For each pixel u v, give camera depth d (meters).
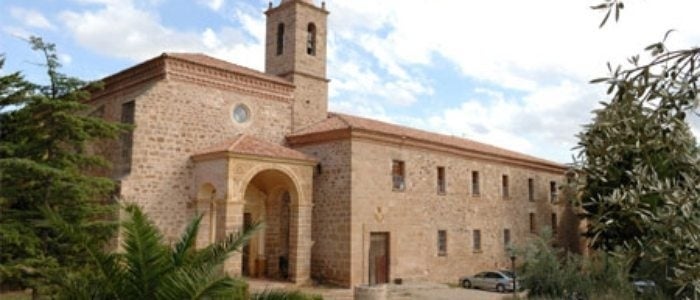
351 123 27.19
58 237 13.30
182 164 23.34
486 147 36.34
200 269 8.09
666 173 3.39
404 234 27.27
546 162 38.69
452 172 30.98
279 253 26.45
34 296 13.27
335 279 24.72
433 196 29.42
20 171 13.91
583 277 15.34
